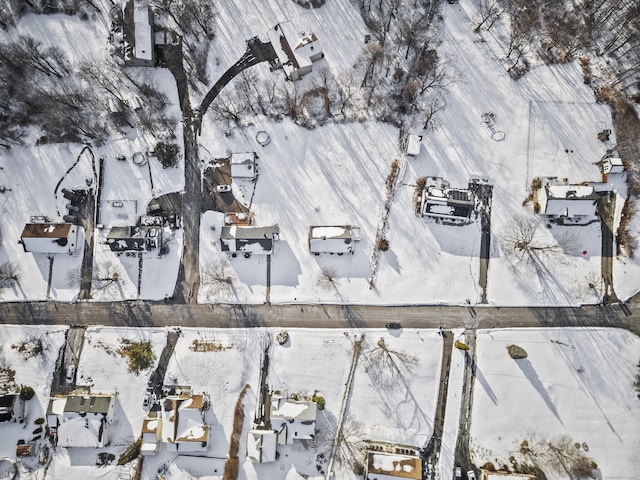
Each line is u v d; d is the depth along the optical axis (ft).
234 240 251.19
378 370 247.70
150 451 237.25
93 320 258.37
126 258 263.08
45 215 266.57
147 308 258.57
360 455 240.53
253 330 254.68
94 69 273.75
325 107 269.85
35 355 253.44
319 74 271.69
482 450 238.68
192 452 244.01
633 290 248.52
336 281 257.14
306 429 237.66
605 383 241.76
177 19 276.41
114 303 259.60
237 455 242.58
